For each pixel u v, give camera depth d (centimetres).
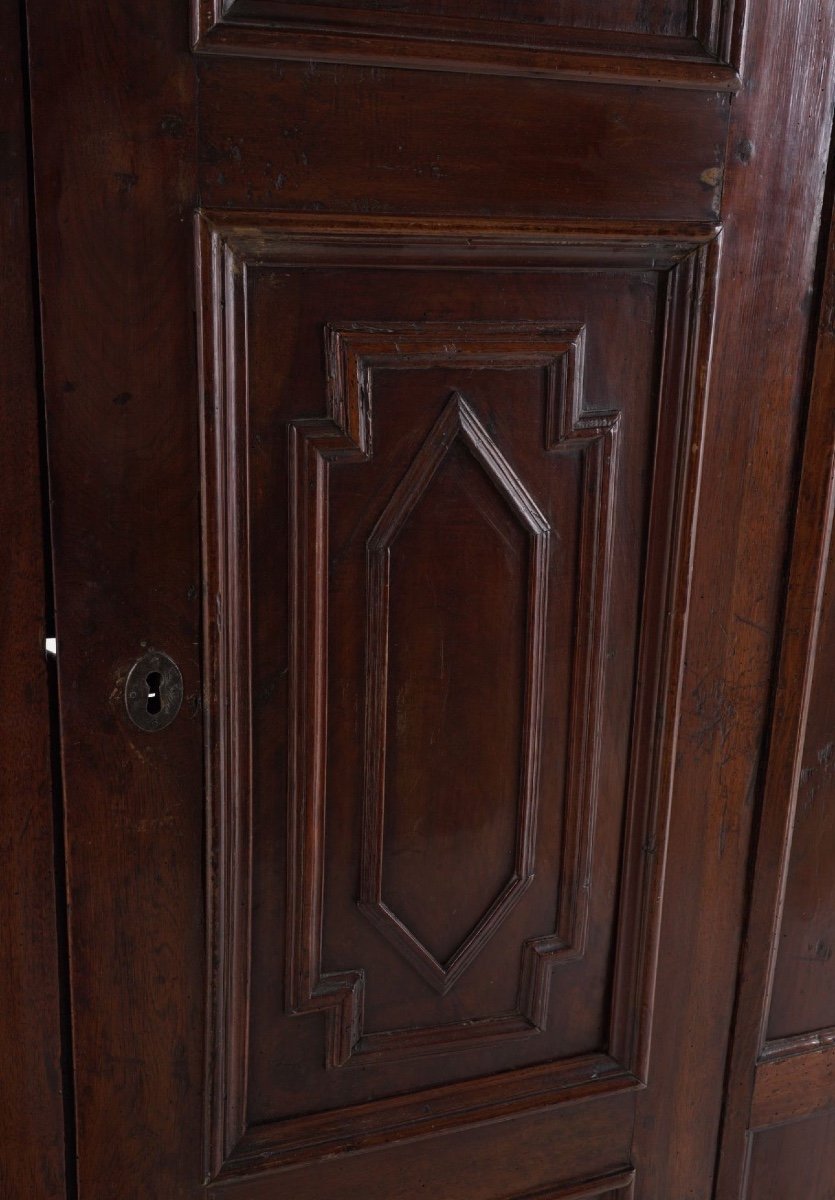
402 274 86
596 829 105
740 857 111
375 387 88
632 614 101
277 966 97
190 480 84
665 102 88
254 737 91
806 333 98
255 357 84
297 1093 101
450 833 100
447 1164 107
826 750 112
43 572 83
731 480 99
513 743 100
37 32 73
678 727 104
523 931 105
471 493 93
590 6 84
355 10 79
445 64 81
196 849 91
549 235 87
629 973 109
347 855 97
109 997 92
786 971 118
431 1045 103
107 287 79
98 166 77
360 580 91
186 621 86
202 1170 98
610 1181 114
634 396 95
